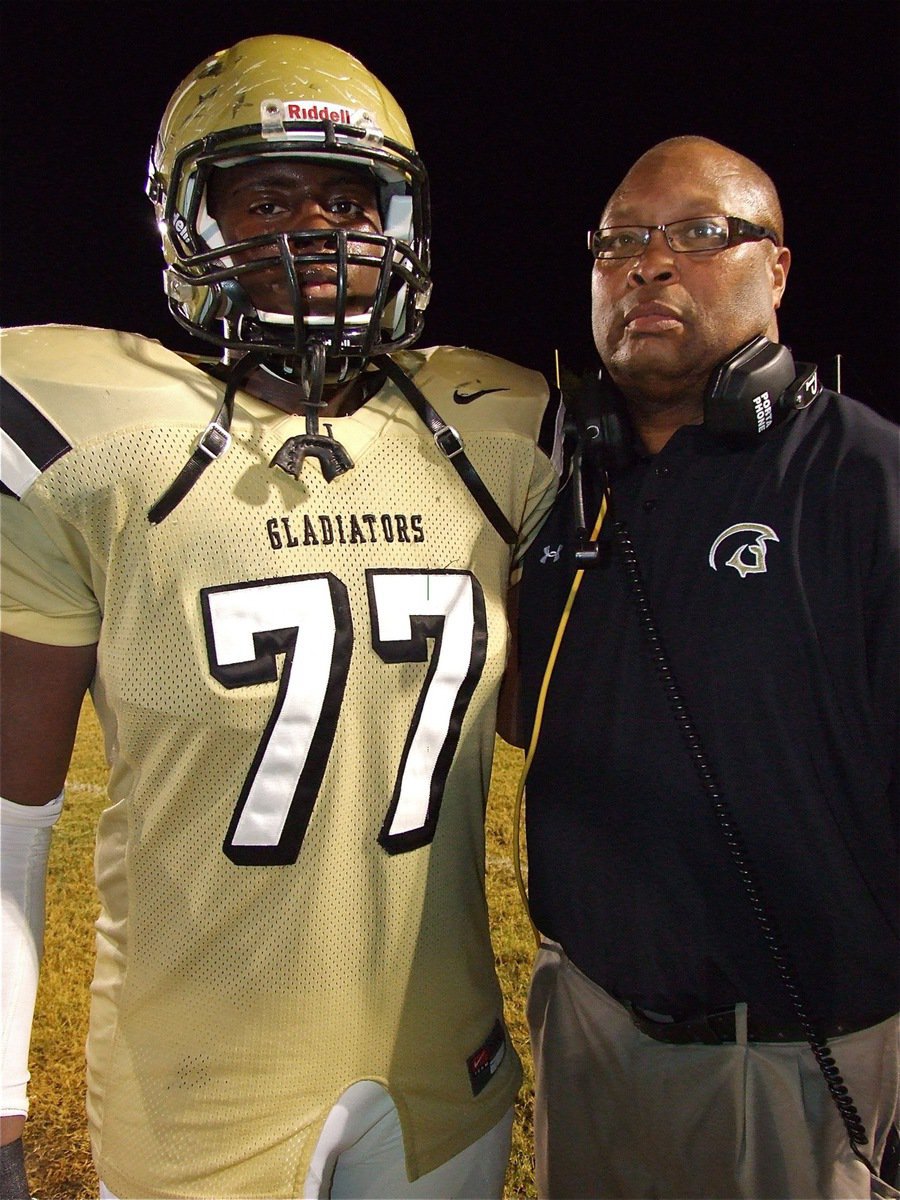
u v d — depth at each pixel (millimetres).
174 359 873
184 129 899
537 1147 1133
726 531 928
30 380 791
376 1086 854
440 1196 896
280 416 865
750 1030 945
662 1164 1017
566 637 1008
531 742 1025
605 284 1008
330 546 825
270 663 789
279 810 794
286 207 897
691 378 977
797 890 909
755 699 901
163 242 963
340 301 825
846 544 882
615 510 999
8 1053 814
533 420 995
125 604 779
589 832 987
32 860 838
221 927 807
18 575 780
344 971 826
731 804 909
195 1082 817
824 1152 946
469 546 905
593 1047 1051
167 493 781
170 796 803
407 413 925
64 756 840
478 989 944
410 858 856
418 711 851
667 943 947
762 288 985
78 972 1790
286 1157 815
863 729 892
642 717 944
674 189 962
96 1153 865
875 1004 923
